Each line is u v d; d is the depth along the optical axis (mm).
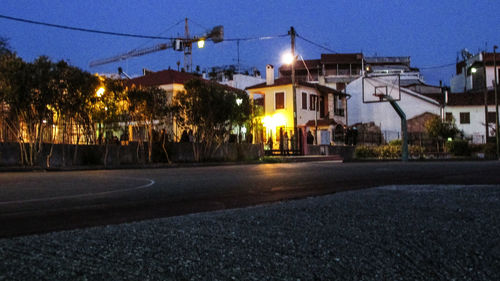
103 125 21859
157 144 22438
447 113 50938
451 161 27422
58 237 3518
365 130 48750
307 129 39875
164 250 3031
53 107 18016
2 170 16016
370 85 50156
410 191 7289
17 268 2559
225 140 27422
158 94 22031
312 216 4543
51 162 18125
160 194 7941
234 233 3633
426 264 2711
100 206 6336
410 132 47438
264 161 26719
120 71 47125
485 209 4930
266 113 40688
